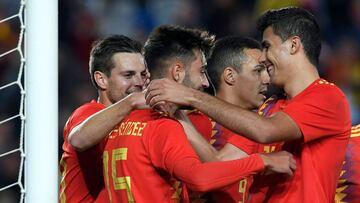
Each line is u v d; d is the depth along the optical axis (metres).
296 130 15.31
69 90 36.91
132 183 15.17
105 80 18.50
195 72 16.73
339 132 15.68
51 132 15.45
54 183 15.43
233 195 17.20
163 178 15.20
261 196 16.23
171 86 15.15
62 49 38.41
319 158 15.66
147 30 41.34
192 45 16.73
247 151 16.42
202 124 17.89
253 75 18.66
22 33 15.85
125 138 15.37
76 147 15.65
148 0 41.81
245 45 18.80
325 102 15.48
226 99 18.84
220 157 16.36
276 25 15.99
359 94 43.50
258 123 15.02
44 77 15.43
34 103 15.41
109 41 18.59
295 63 15.90
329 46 44.09
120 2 41.09
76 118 17.28
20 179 15.65
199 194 17.41
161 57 16.67
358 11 44.91
